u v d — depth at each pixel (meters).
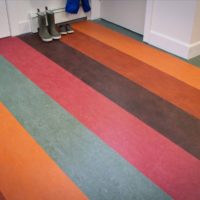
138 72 2.63
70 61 2.76
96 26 3.54
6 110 2.13
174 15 2.80
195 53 2.89
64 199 1.52
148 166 1.72
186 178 1.65
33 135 1.92
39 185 1.59
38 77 2.51
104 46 3.06
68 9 3.39
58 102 2.22
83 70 2.63
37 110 2.14
